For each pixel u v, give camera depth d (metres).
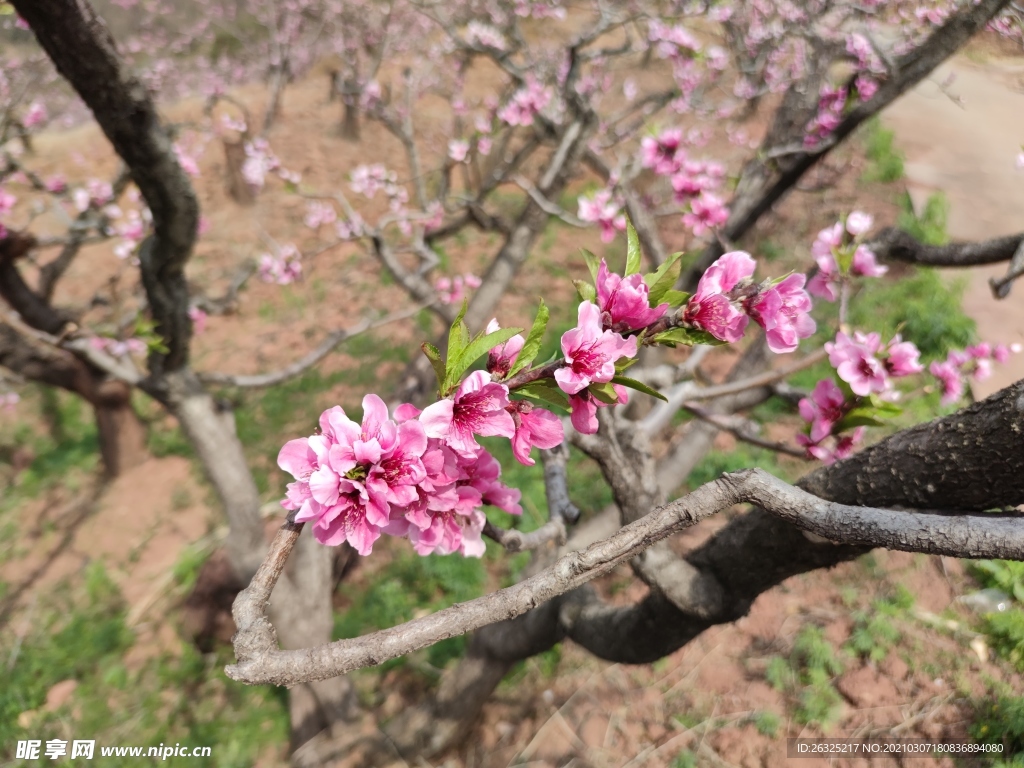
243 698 4.98
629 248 1.03
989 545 0.88
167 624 5.48
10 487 7.08
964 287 7.08
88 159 11.25
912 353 1.71
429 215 4.61
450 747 4.18
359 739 4.16
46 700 5.10
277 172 5.13
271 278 5.83
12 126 4.27
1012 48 4.28
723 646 4.45
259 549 3.78
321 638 3.79
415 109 12.36
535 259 8.95
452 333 0.91
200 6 14.95
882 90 2.53
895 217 8.26
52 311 4.94
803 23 4.16
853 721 3.95
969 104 5.20
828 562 1.53
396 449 0.88
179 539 6.21
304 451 0.90
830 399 1.76
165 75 13.30
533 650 3.24
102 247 9.81
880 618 4.42
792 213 8.85
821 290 1.99
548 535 1.73
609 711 4.24
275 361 8.02
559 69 5.39
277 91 10.54
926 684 4.08
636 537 0.94
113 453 6.77
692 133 7.33
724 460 5.62
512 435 0.91
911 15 3.96
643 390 0.90
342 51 11.10
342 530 0.88
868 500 1.32
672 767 3.88
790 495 0.98
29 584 6.02
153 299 2.90
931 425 1.22
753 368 3.18
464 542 1.30
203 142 11.15
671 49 4.77
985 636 4.31
